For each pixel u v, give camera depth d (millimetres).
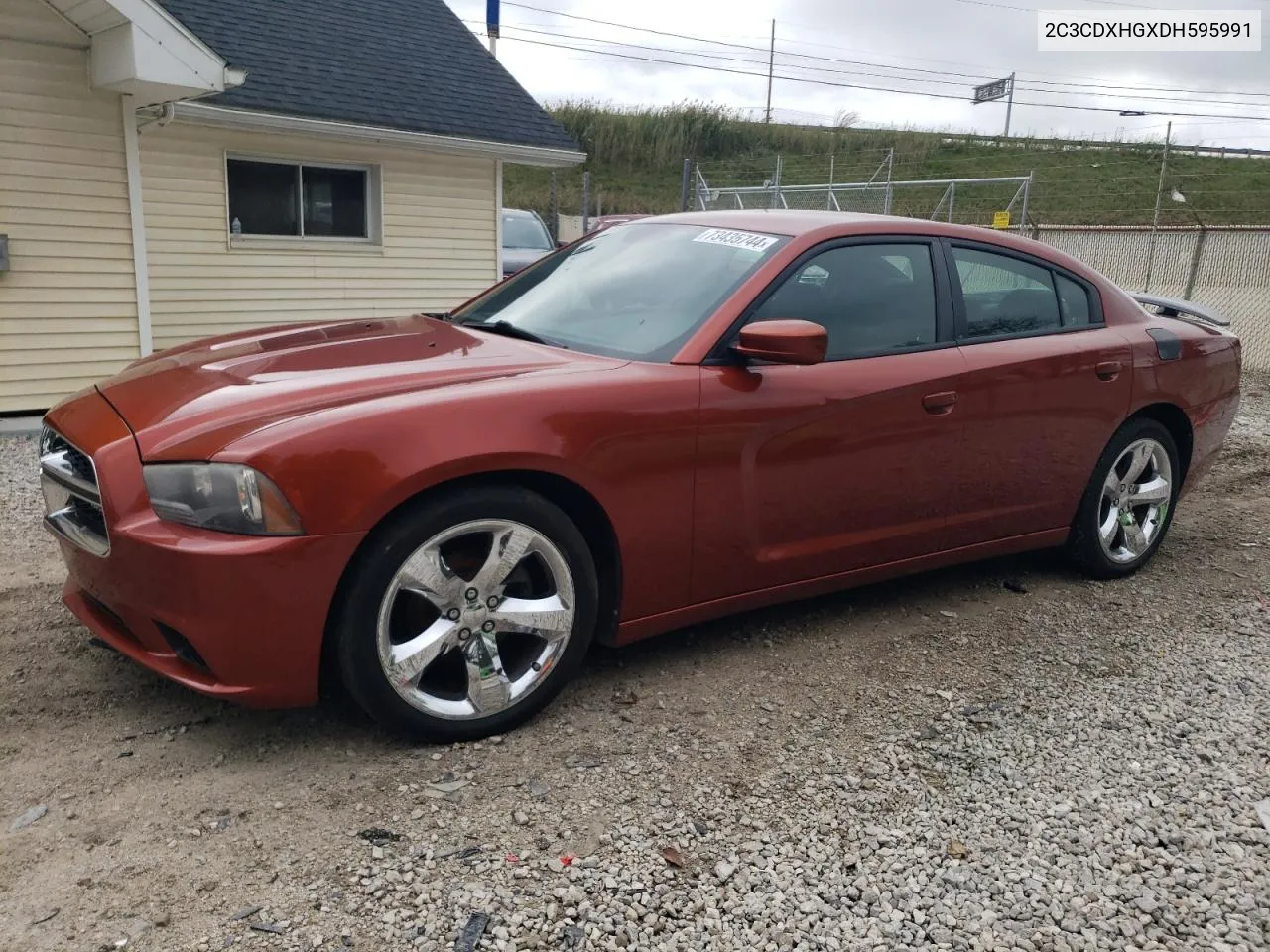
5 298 8000
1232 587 4637
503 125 11477
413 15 12867
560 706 3221
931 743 3082
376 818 2576
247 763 2820
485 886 2330
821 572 3645
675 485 3174
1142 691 3492
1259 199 27875
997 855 2539
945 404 3750
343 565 2648
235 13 11031
